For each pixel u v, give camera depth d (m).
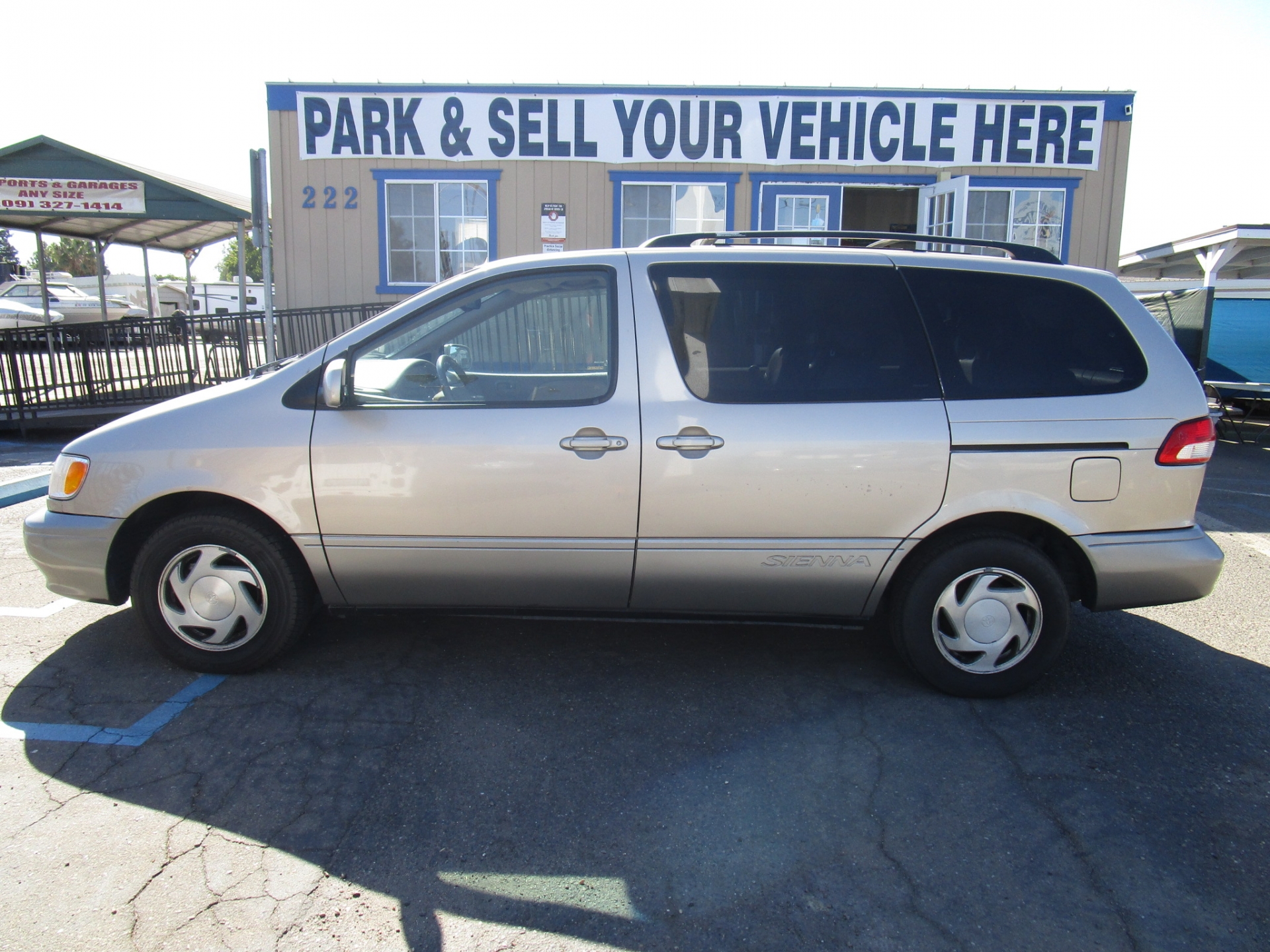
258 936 2.23
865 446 3.38
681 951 2.22
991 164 11.88
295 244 12.02
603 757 3.12
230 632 3.64
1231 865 2.57
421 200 11.98
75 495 3.62
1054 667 3.96
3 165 10.89
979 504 3.42
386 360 3.56
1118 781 3.01
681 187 11.99
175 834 2.64
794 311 3.52
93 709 3.41
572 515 3.45
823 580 3.51
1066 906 2.40
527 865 2.54
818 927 2.31
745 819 2.77
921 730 3.34
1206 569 3.49
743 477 3.40
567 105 11.76
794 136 11.83
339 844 2.61
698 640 4.20
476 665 3.88
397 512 3.48
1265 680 3.85
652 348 3.48
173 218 11.16
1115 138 11.88
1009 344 3.51
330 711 3.42
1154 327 3.56
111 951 2.17
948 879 2.50
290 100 11.76
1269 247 12.66
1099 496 3.44
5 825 2.66
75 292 26.98
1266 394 10.84
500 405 3.48
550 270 3.58
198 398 3.64
